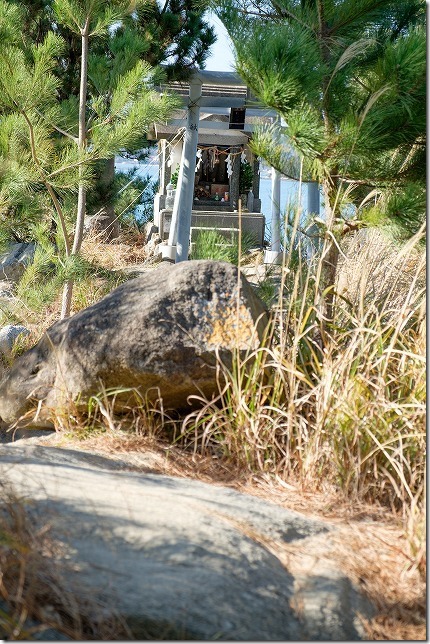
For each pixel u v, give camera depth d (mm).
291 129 4695
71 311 8547
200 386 4438
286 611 2455
